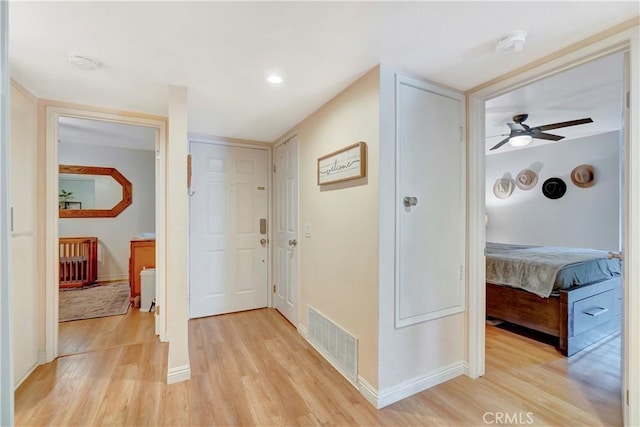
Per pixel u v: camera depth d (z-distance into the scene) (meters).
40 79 1.96
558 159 4.65
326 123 2.39
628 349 1.41
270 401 1.85
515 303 2.88
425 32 1.47
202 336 2.82
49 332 2.31
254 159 3.60
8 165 0.63
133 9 1.28
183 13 1.31
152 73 1.88
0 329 0.61
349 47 1.61
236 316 3.37
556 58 1.66
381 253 1.81
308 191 2.71
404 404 1.83
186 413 1.73
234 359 2.38
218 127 3.06
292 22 1.39
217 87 2.09
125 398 1.87
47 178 2.30
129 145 4.94
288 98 2.30
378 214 1.81
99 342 2.68
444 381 2.07
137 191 5.30
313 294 2.62
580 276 2.73
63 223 4.82
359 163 1.93
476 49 1.63
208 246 3.36
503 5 1.27
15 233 1.97
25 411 1.74
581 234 4.40
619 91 2.61
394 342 1.87
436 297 2.04
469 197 2.16
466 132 2.17
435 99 2.03
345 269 2.14
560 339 2.50
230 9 1.29
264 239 3.67
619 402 1.83
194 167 3.29
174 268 2.03
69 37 1.49
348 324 2.11
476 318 2.14
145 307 3.53
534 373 2.18
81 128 3.86
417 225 1.96
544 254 3.28
